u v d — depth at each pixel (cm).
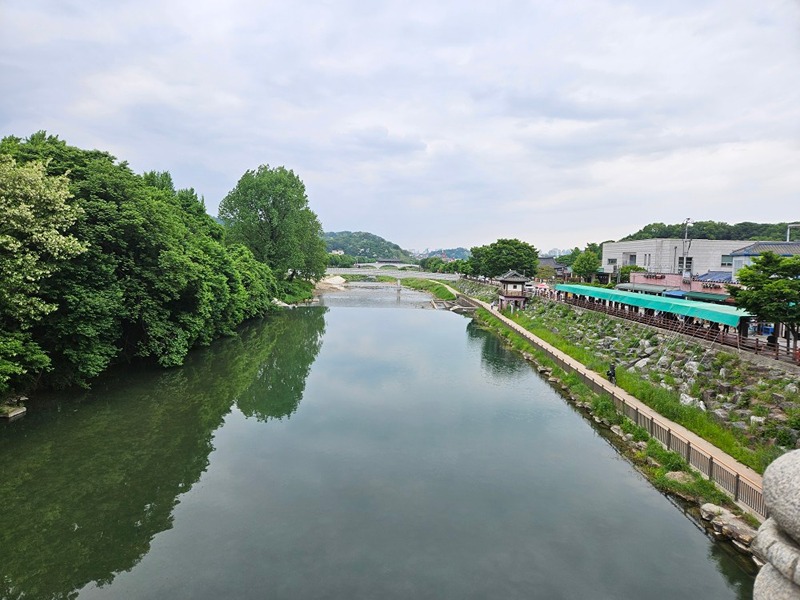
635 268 7288
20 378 2911
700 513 1959
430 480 2283
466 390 3741
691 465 2205
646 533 1880
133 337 3959
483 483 2258
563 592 1565
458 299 9994
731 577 1645
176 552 1736
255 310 6969
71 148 3550
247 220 8362
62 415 2952
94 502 2056
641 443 2559
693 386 2884
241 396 3506
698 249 6975
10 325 2714
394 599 1521
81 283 3036
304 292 10800
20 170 2534
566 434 2855
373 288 14275
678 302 3684
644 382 3162
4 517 1936
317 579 1606
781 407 2281
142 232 3412
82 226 3038
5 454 2438
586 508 2053
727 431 2369
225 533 1855
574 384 3588
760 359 2595
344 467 2403
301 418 3081
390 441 2730
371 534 1858
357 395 3588
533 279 10775
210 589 1557
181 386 3662
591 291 5516
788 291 2262
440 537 1845
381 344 5581
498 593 1554
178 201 5738
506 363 4659
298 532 1864
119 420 2931
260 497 2114
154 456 2484
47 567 1661
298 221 9019
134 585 1573
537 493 2172
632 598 1541
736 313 2919
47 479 2228
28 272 2528
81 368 3047
